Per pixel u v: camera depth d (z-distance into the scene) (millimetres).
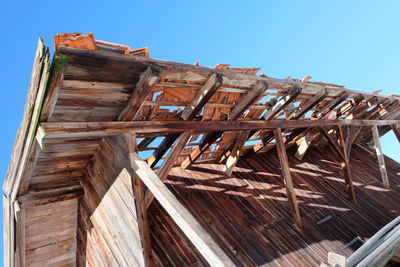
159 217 4383
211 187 5641
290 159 8070
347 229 5961
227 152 6168
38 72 2496
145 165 3133
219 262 2176
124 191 3449
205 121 4395
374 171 9312
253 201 5711
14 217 3951
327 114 7160
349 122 8062
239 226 4945
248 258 4375
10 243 3982
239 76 3840
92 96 2857
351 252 5285
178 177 5539
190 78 3367
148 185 2953
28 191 3820
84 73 2539
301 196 6539
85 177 4270
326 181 7594
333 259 2660
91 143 3744
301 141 8156
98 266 3992
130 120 3441
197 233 2402
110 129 3244
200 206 5035
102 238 3916
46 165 3609
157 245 3951
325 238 5449
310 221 5801
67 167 3939
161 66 2912
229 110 4668
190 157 5559
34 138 2979
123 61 2625
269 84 4320
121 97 3076
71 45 2340
